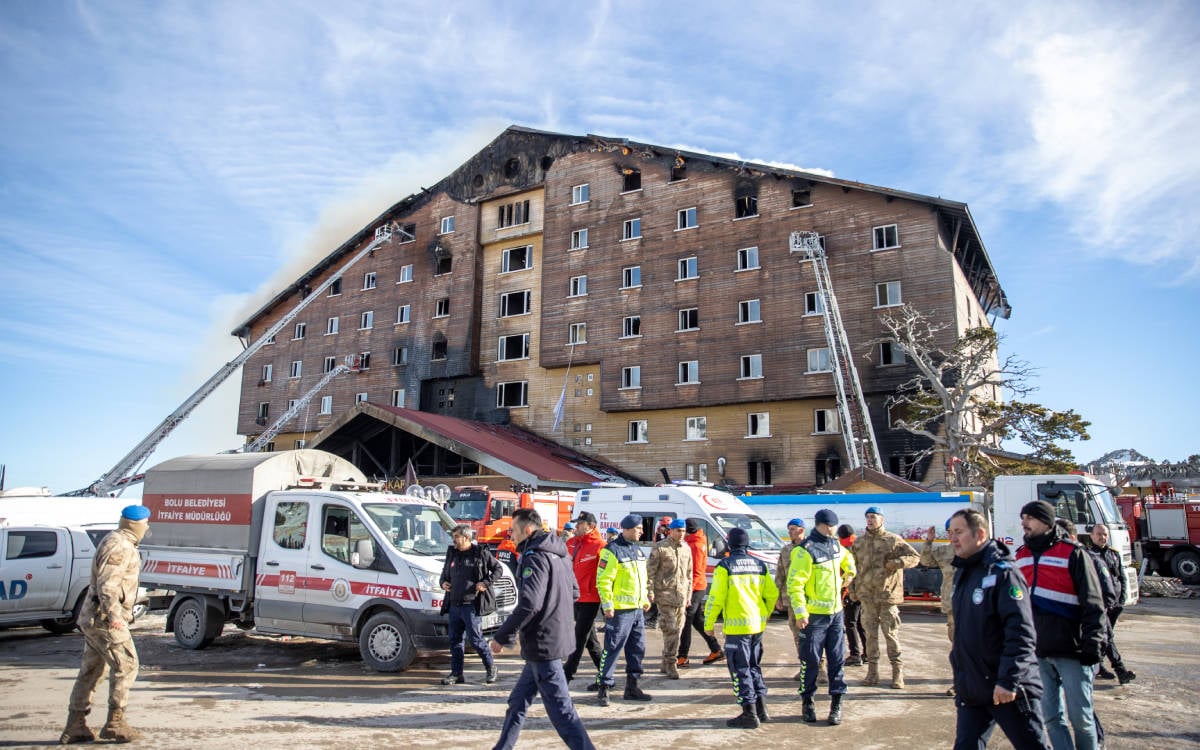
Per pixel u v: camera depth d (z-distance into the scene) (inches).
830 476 1316.4
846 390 1284.4
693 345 1475.1
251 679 370.3
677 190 1563.7
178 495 470.6
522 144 1817.2
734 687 288.8
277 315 2174.0
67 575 524.4
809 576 296.5
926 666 410.9
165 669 397.4
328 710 308.3
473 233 1830.7
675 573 383.2
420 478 1427.2
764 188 1459.2
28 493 673.6
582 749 218.8
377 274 1982.0
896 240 1309.1
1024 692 166.6
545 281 1694.1
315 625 407.2
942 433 1181.1
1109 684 362.3
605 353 1574.8
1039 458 1099.9
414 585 380.5
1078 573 215.8
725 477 1411.2
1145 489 1125.7
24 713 301.7
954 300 1242.0
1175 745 263.1
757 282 1429.6
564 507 906.1
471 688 352.8
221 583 438.3
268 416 2089.1
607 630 322.0
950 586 347.3
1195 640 508.7
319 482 472.4
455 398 1807.3
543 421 1660.9
